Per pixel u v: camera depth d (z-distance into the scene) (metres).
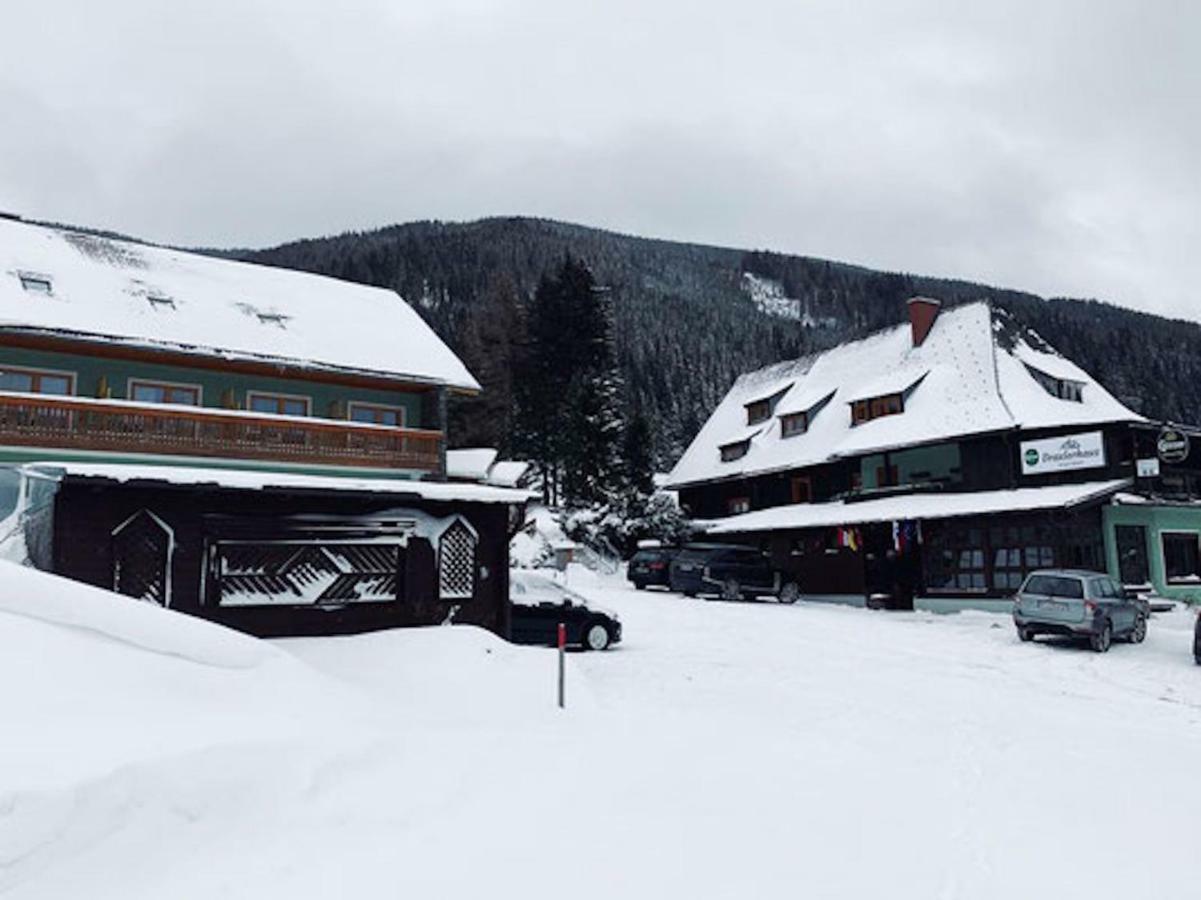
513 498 14.43
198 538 11.98
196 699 7.92
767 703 13.13
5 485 11.63
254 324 26.94
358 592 13.23
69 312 23.27
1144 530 28.50
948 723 11.98
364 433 26.61
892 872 6.07
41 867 5.07
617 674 15.71
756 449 42.16
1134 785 8.77
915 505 31.55
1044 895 5.76
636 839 6.46
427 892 5.36
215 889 5.24
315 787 6.71
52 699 6.91
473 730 9.21
